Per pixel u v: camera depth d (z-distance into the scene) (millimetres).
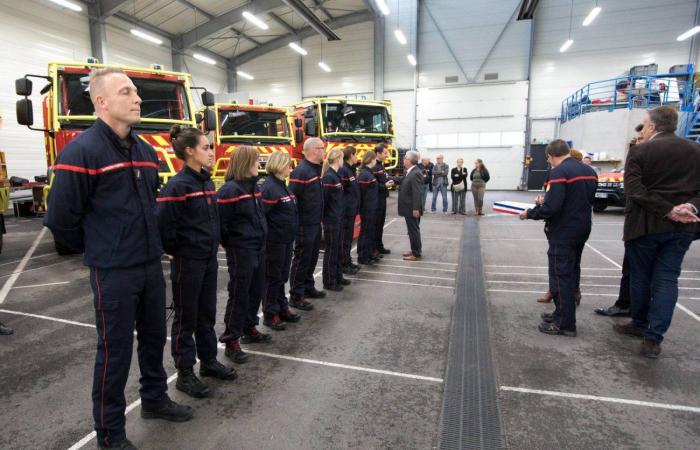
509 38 17984
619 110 12953
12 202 10492
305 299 4266
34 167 12383
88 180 1802
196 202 2404
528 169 18406
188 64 18578
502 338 3346
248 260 2896
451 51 18781
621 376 2727
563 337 3350
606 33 16828
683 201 2814
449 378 2730
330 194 4387
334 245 4508
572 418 2291
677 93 12961
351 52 20062
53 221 1771
